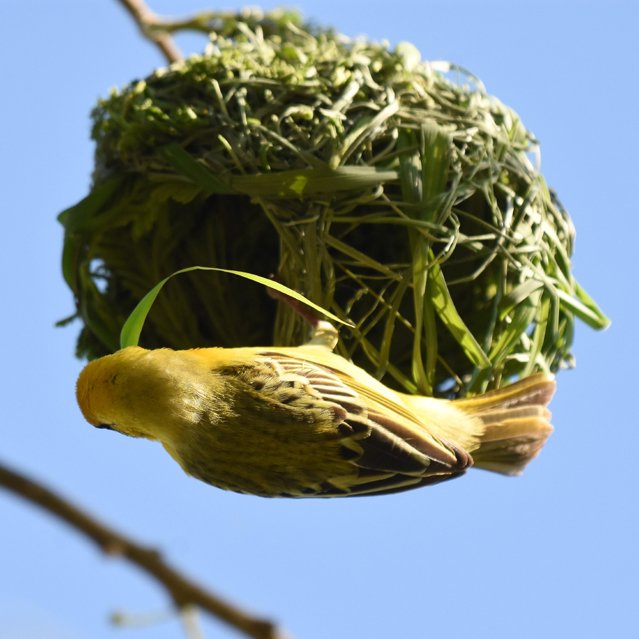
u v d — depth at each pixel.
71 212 10.55
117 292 11.02
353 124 9.76
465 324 9.98
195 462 9.32
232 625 9.15
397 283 9.72
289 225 9.62
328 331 9.60
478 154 9.97
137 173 10.51
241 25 11.41
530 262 9.98
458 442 9.61
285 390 9.16
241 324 10.65
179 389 9.16
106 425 9.32
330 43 10.98
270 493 9.41
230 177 9.75
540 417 9.80
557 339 10.47
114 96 10.78
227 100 9.99
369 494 9.36
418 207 9.49
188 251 10.60
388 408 9.21
